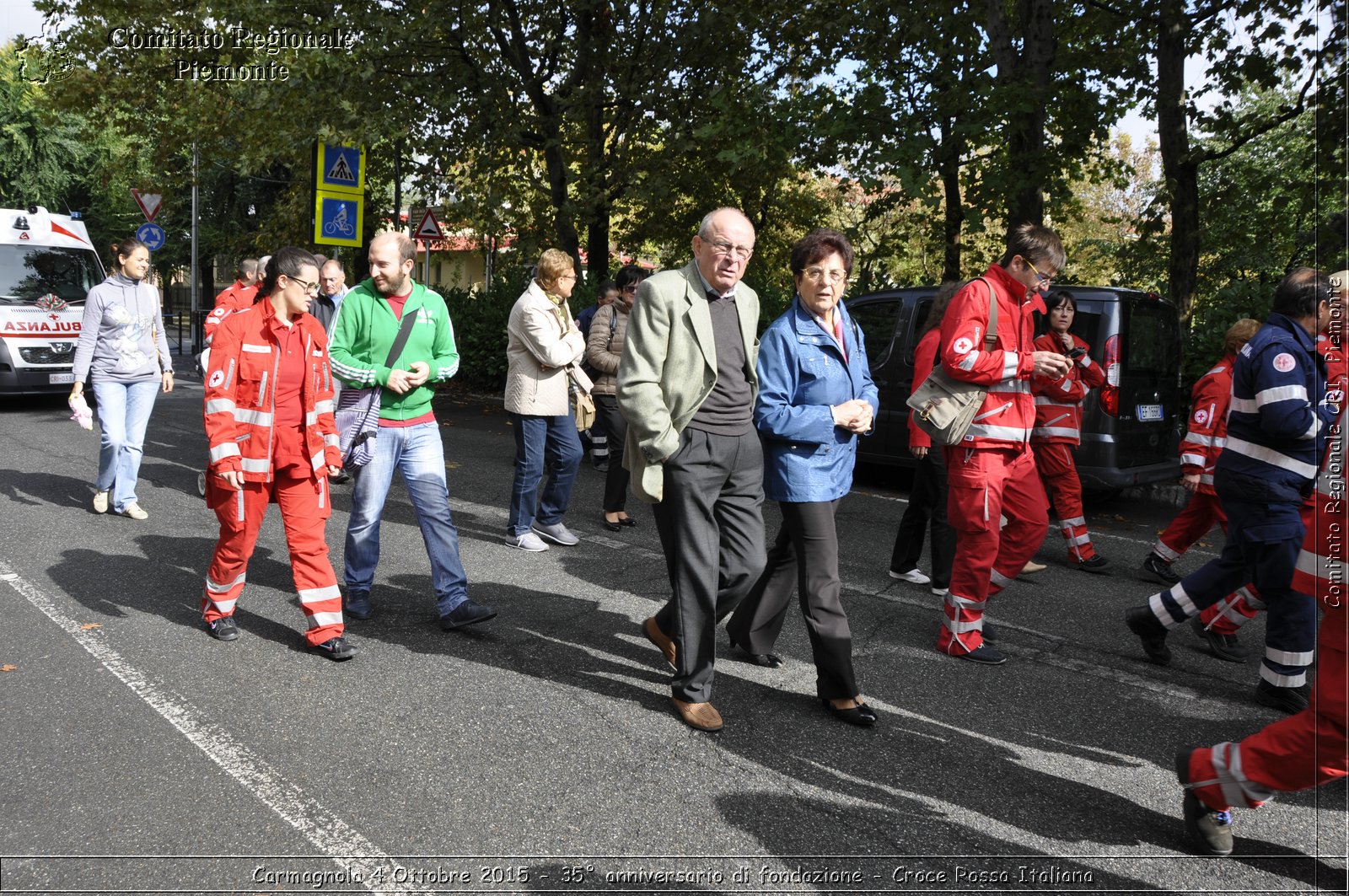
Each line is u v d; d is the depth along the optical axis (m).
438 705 3.89
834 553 3.86
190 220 30.98
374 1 14.38
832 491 3.81
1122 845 3.01
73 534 6.39
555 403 6.30
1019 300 4.41
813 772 3.43
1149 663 4.68
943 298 5.34
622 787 3.27
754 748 3.60
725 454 3.71
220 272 39.34
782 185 18.97
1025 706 4.10
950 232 14.58
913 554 5.86
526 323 6.09
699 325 3.62
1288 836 3.10
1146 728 3.91
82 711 3.74
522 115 15.51
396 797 3.16
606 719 3.81
